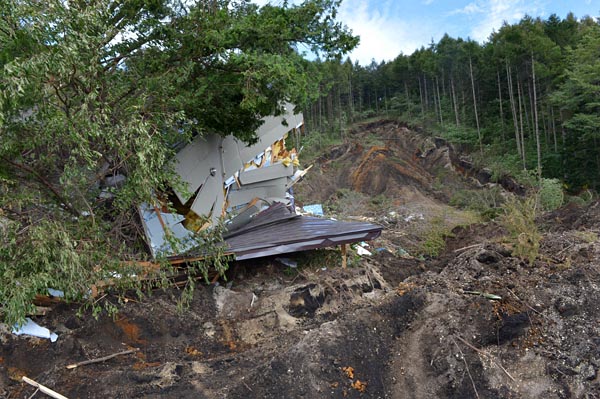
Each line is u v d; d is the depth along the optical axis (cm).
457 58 4350
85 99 514
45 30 471
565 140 2931
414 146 4106
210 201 966
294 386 539
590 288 689
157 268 676
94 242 579
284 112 830
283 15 812
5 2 449
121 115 573
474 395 555
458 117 4278
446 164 3547
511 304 666
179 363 609
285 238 909
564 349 595
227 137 1018
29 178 589
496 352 604
